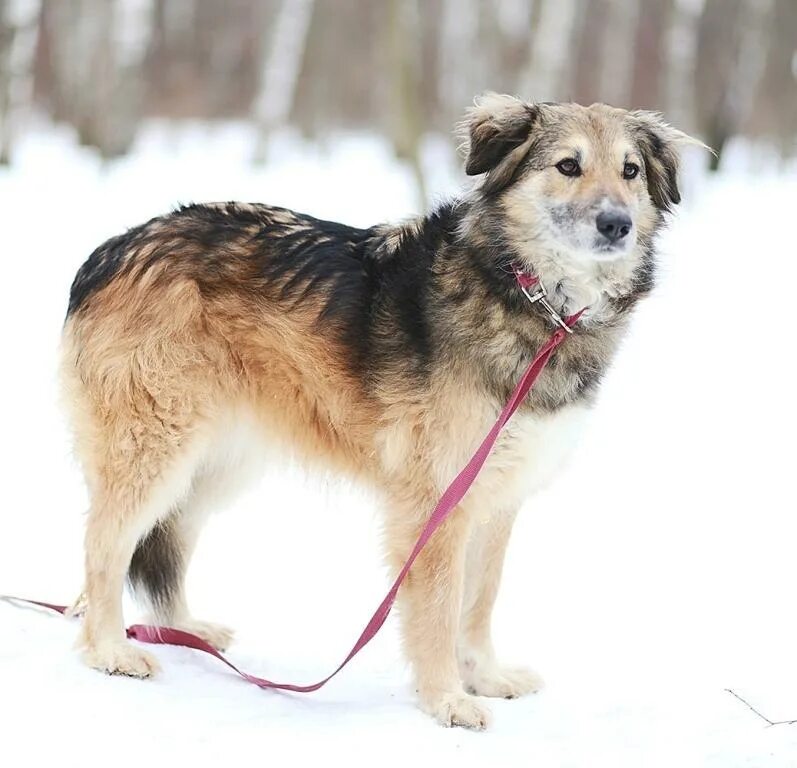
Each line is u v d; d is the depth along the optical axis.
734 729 5.29
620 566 7.95
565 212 5.76
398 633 6.13
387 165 25.89
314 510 9.27
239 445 6.52
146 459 6.04
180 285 6.12
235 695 5.60
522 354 5.77
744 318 15.18
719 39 28.45
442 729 5.36
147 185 21.81
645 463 10.20
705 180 25.53
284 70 25.17
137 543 6.22
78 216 18.66
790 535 8.50
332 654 6.49
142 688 5.54
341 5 32.97
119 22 25.70
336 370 6.09
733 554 8.13
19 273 15.27
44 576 7.26
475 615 6.21
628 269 6.00
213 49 34.97
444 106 29.00
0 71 23.75
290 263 6.23
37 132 30.17
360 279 6.13
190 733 5.02
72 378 6.26
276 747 4.95
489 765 4.92
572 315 5.84
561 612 7.17
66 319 6.46
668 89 25.83
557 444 5.95
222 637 6.53
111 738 4.88
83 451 6.19
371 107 34.41
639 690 5.94
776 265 17.95
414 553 5.70
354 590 7.56
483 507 5.86
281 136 30.06
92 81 26.95
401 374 5.88
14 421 10.47
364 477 6.24
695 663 6.31
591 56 31.48
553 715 5.63
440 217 6.18
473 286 5.84
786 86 28.33
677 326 14.84
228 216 6.41
